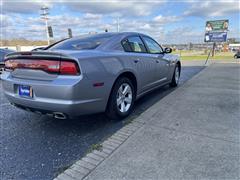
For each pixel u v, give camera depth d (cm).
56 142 266
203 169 196
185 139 255
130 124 313
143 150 234
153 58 421
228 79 683
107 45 324
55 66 249
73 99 245
